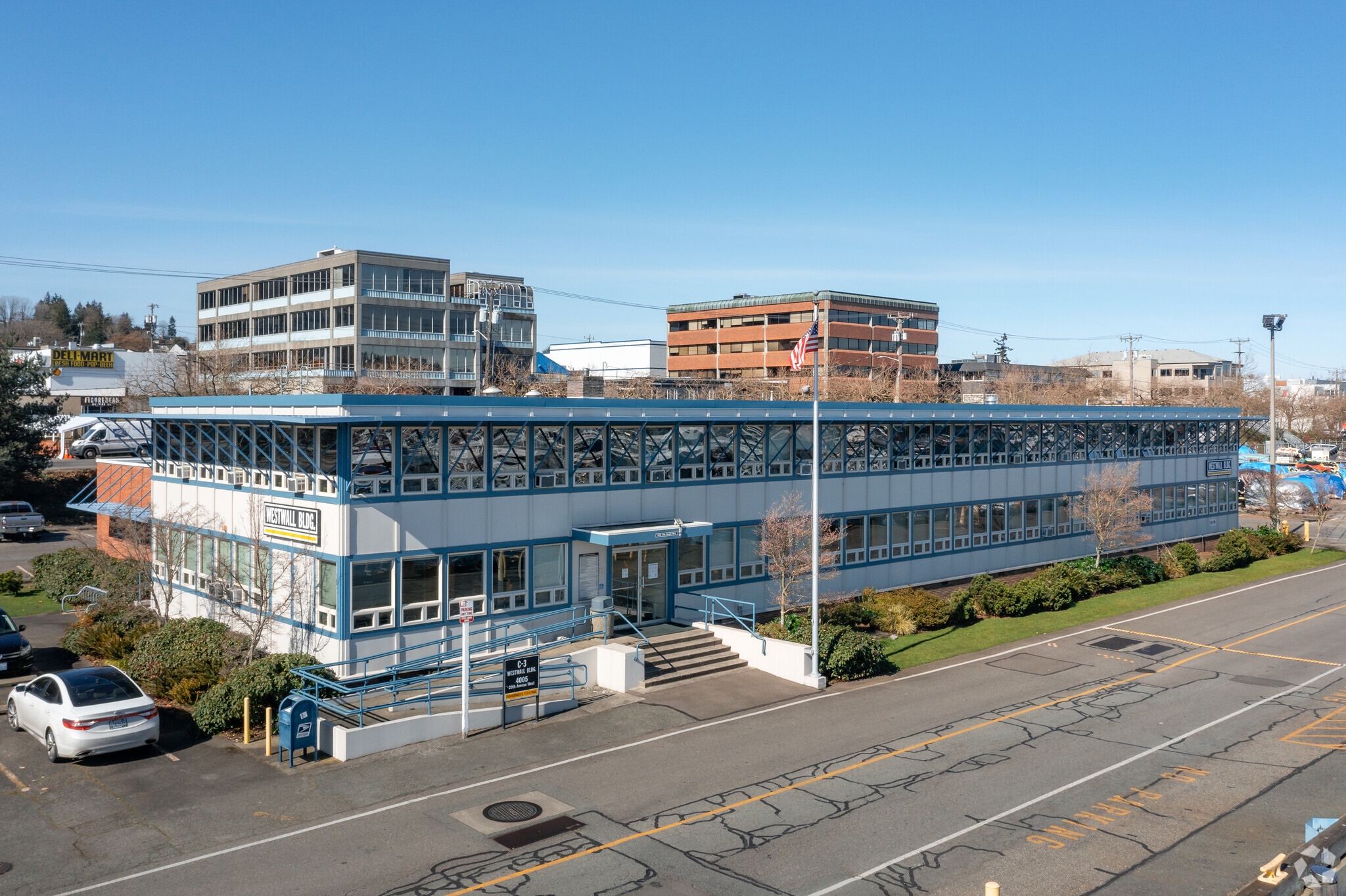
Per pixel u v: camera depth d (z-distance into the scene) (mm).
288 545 24734
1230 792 18688
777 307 110688
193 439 29703
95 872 14891
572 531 27109
